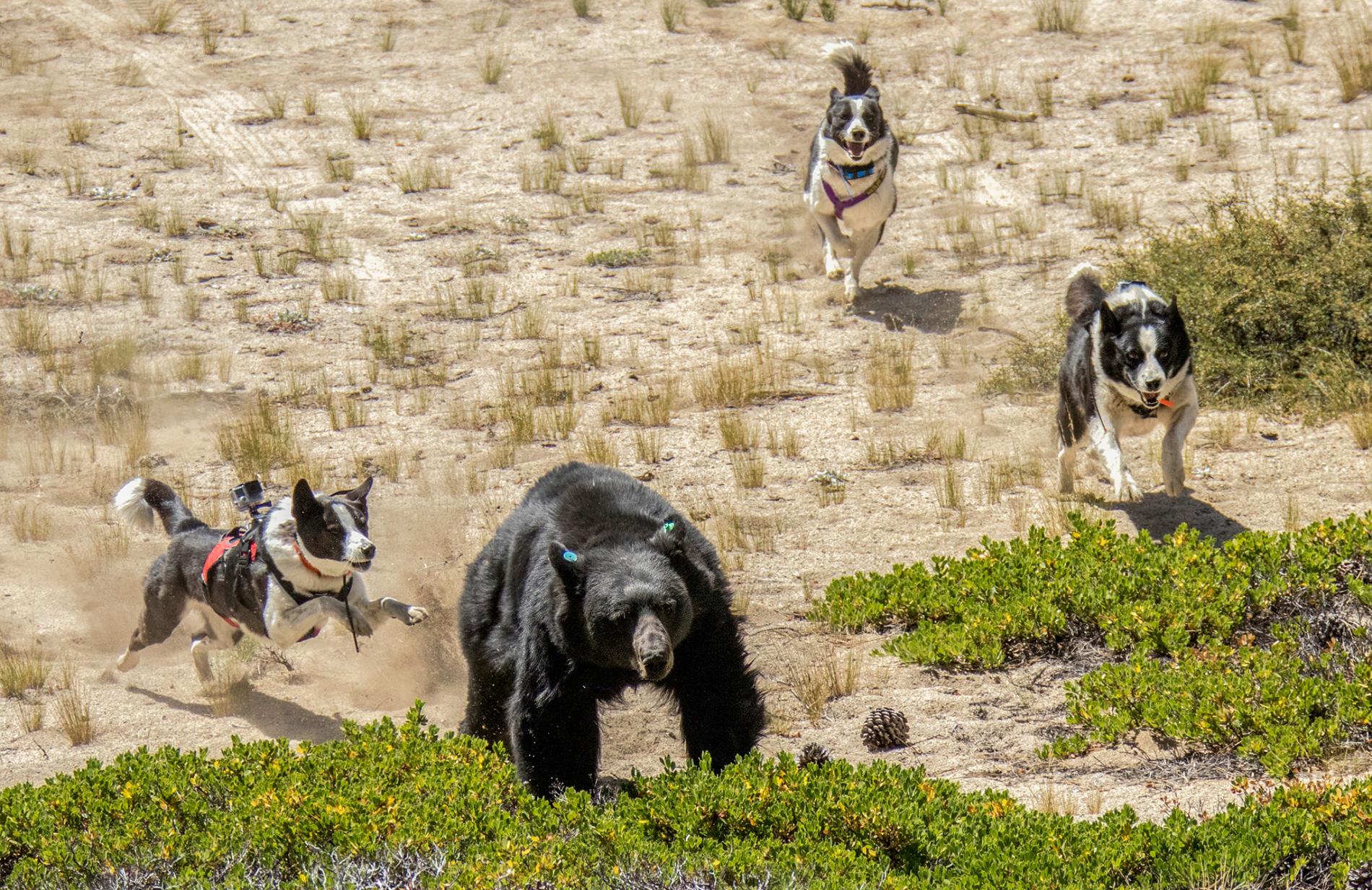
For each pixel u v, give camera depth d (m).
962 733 7.91
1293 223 15.21
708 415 14.16
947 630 9.11
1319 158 19.86
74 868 6.02
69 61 25.70
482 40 26.58
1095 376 10.90
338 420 14.30
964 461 12.67
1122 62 24.39
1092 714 7.76
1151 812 6.70
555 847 5.99
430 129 23.38
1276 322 13.71
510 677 7.16
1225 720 7.38
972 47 25.45
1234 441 12.48
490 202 20.81
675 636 6.42
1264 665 7.99
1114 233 18.33
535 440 13.66
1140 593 9.23
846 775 6.63
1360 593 8.55
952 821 6.27
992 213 19.61
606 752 8.12
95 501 12.55
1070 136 21.89
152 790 6.63
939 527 11.32
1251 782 6.93
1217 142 20.83
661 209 20.44
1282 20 25.45
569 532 6.93
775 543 11.15
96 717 8.75
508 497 12.28
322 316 17.33
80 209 20.47
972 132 22.25
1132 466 12.26
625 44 26.28
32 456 13.46
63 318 17.06
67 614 10.38
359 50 26.30
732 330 16.34
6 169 21.64
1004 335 15.70
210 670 9.51
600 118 23.61
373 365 15.63
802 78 24.67
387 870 5.89
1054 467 12.43
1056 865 5.79
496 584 7.41
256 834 6.18
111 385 15.16
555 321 16.97
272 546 8.69
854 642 9.34
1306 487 11.41
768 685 8.75
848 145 16.27
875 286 17.58
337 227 20.02
